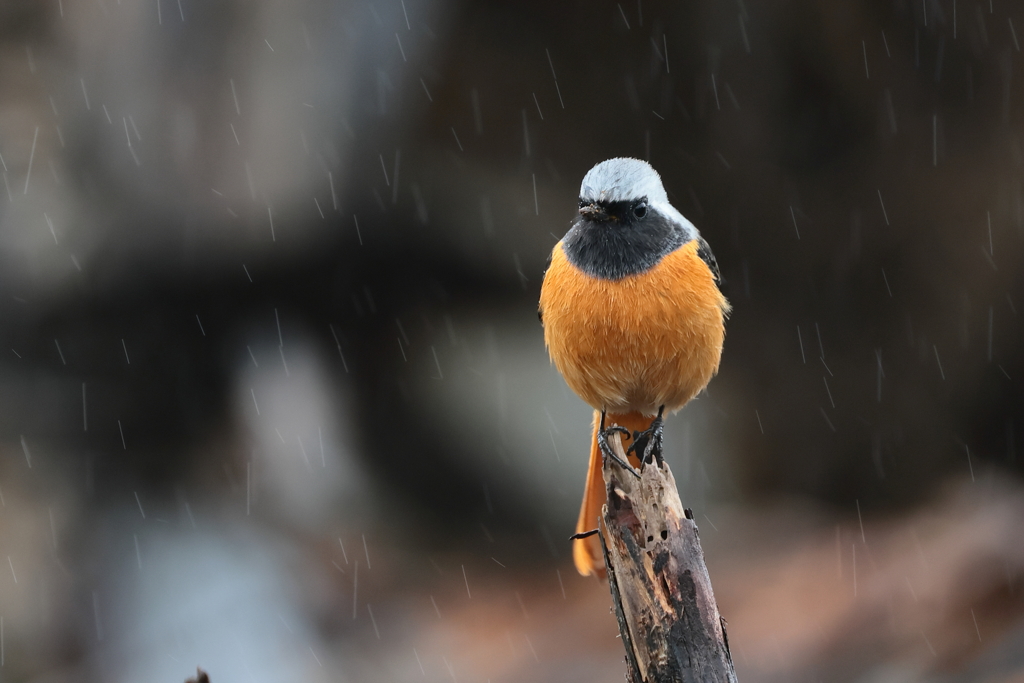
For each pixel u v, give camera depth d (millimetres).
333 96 14383
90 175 14625
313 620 13273
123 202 14547
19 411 14891
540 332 16047
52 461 14812
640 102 15875
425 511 15484
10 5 14688
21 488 14320
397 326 15953
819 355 16594
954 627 10273
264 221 14500
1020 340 15109
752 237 16719
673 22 15297
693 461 15961
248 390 15375
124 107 14516
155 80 14445
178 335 15414
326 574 14102
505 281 16062
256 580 13695
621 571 4941
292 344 15656
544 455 15391
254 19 14289
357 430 15742
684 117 16031
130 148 14484
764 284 16859
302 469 15008
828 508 16125
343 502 15086
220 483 14930
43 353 15117
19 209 14578
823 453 16469
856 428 16359
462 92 15055
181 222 14516
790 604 12266
